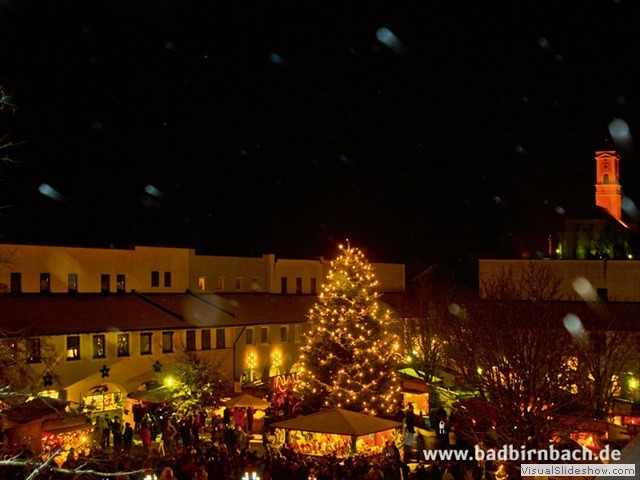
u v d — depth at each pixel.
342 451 29.97
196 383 38.91
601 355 36.12
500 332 26.23
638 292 50.94
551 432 23.70
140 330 44.75
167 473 20.97
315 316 38.38
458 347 30.20
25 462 12.31
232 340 51.50
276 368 55.03
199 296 53.72
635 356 38.56
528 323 26.73
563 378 25.14
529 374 23.72
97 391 41.94
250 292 59.91
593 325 39.22
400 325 47.91
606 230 82.75
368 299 37.69
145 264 51.88
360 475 22.70
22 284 44.03
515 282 46.22
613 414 30.27
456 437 29.69
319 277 66.25
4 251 43.00
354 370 36.50
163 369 43.88
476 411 27.41
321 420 27.38
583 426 26.02
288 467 23.44
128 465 22.98
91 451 25.58
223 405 37.62
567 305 45.38
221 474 23.19
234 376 51.28
